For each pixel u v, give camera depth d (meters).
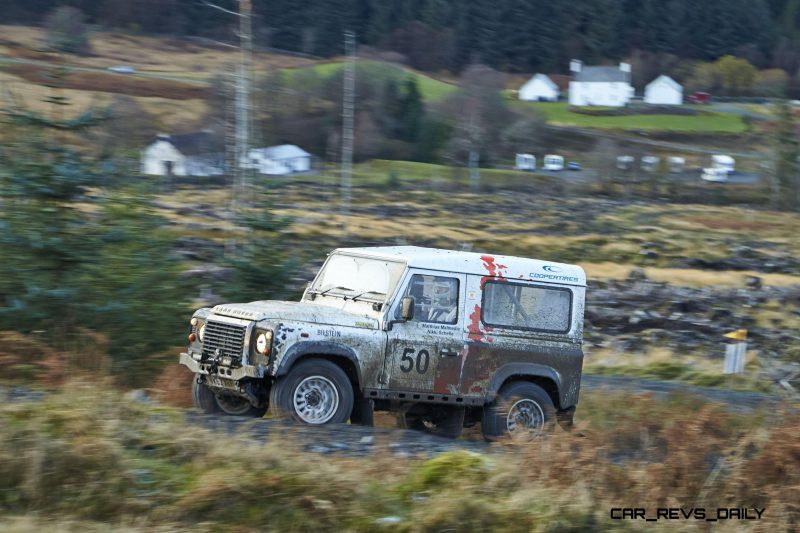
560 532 22.89
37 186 40.91
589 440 28.48
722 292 152.38
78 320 39.75
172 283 42.81
